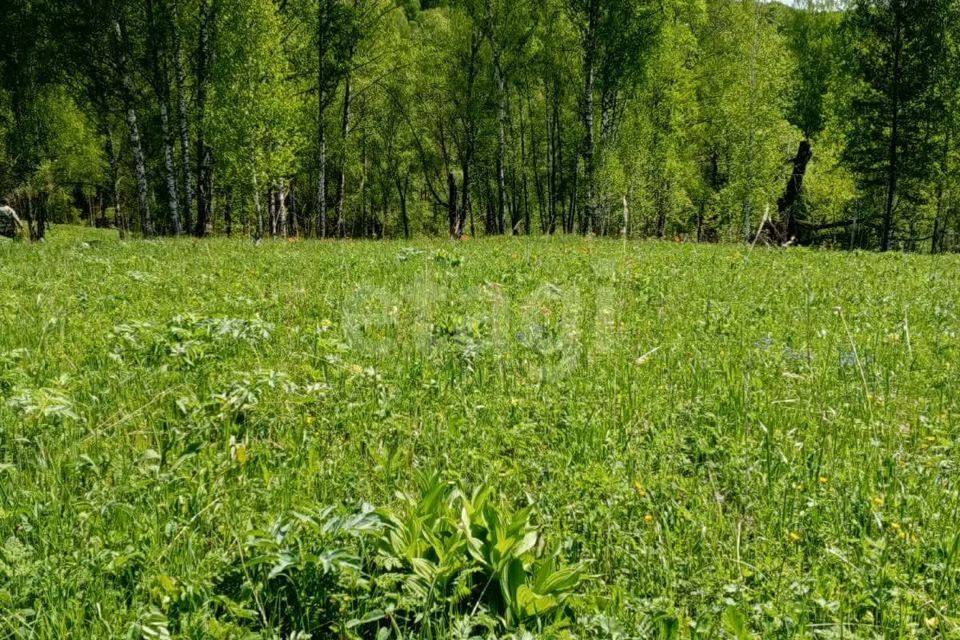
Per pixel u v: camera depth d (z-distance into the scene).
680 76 40.81
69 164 43.31
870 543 3.34
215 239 21.95
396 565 2.88
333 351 6.34
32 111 37.25
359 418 4.85
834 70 47.56
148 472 3.83
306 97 34.41
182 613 2.67
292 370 5.92
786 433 4.73
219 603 2.82
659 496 3.87
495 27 36.41
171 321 6.83
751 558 3.39
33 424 4.46
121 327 6.56
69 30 26.83
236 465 4.04
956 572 3.18
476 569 2.81
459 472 4.05
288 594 2.87
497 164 50.38
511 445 4.54
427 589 2.72
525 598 2.72
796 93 55.19
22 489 3.62
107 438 4.39
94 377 5.47
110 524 3.35
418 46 40.25
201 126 27.52
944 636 2.71
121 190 49.88
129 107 28.19
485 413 5.07
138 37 28.31
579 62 38.81
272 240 21.92
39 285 9.77
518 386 5.65
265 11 25.20
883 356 6.55
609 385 5.58
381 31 35.16
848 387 5.66
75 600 2.68
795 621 2.83
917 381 5.88
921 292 10.40
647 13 32.31
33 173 38.59
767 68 41.81
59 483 3.71
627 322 7.82
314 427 4.74
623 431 4.68
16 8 29.64
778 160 41.16
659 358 6.38
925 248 60.28
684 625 2.80
